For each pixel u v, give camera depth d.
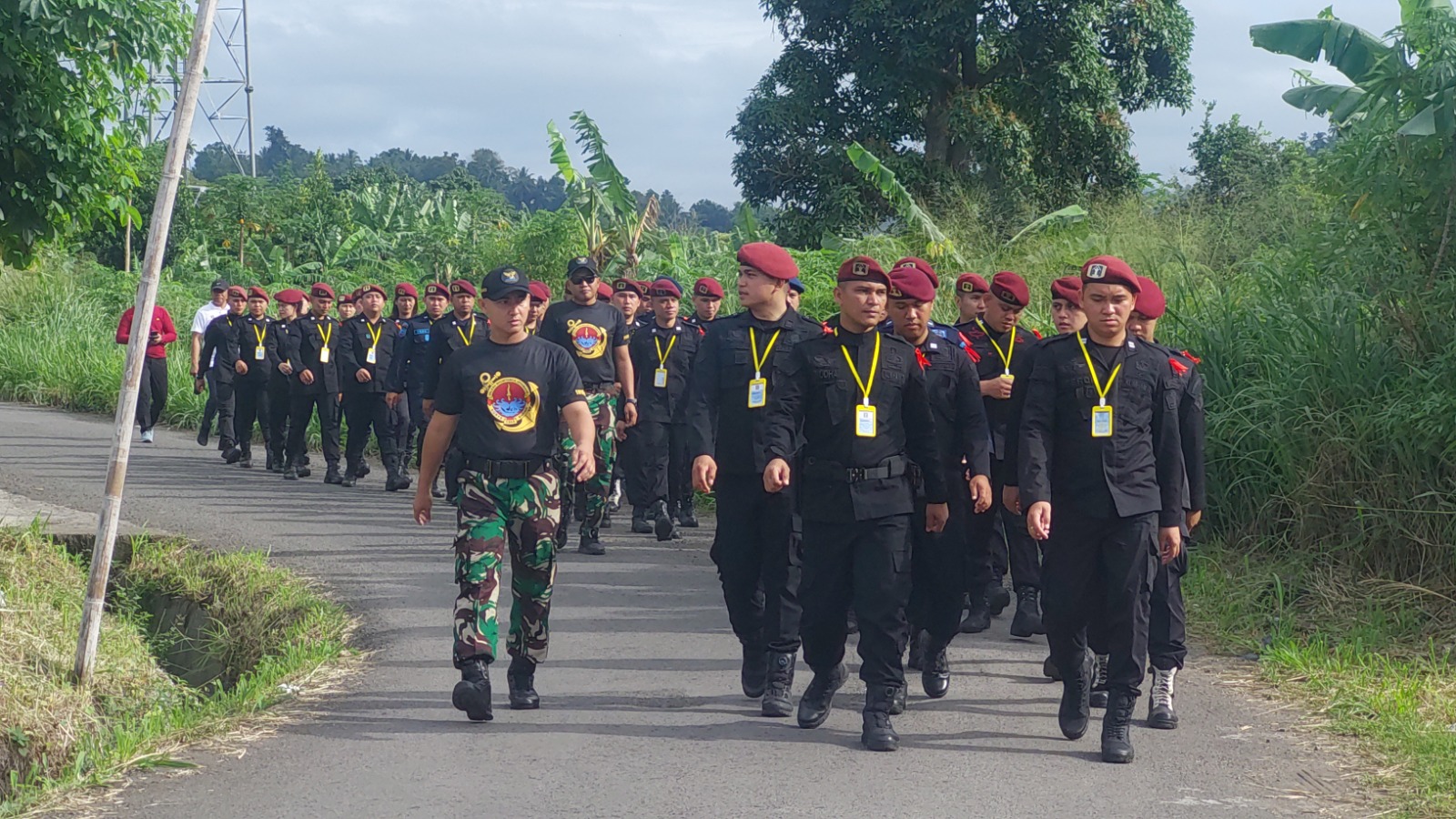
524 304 6.06
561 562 10.00
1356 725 5.91
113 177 10.13
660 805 4.92
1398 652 7.14
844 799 5.00
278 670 6.96
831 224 25.30
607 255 22.72
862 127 26.58
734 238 23.52
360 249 33.06
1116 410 5.52
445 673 6.87
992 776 5.29
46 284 26.20
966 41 25.75
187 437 18.17
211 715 6.23
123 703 7.21
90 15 8.88
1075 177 26.47
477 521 5.99
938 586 6.29
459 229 31.02
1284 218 13.02
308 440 17.80
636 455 10.98
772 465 5.60
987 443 6.23
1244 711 6.29
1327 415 8.74
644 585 9.19
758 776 5.27
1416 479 8.27
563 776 5.25
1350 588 8.19
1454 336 8.52
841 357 5.69
